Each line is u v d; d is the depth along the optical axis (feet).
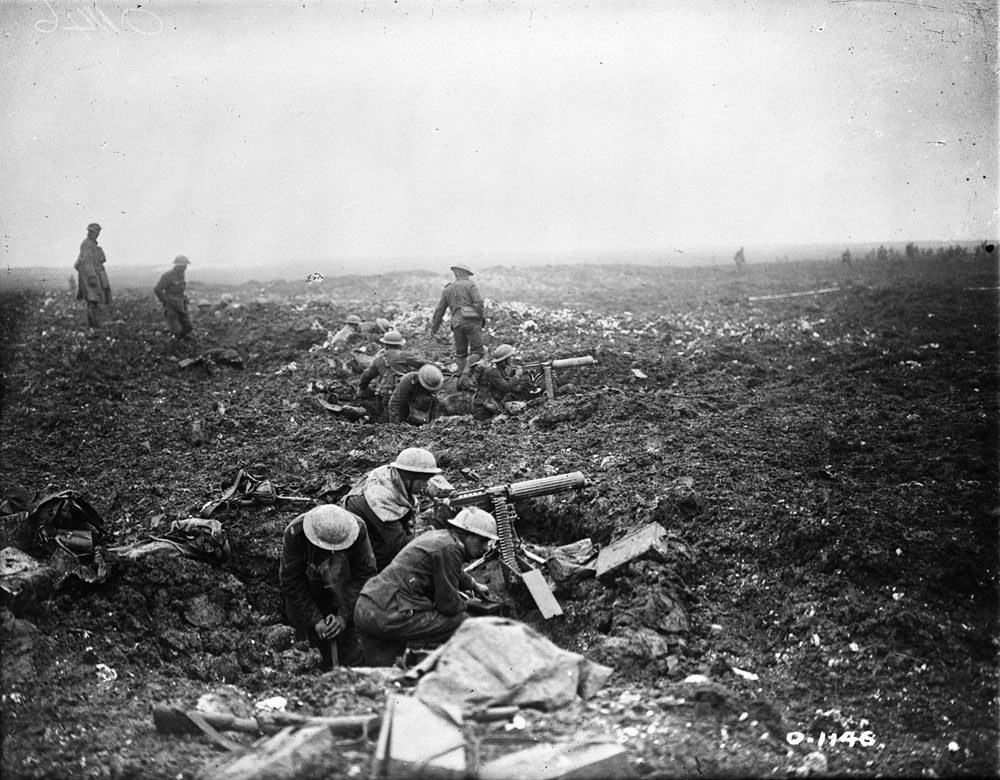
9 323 51.80
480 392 34.83
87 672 18.17
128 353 45.19
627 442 29.19
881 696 17.60
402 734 14.01
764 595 20.92
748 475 25.94
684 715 15.96
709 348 43.75
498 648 16.33
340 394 37.40
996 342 45.29
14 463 30.19
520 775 13.34
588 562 21.57
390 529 20.98
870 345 45.52
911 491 25.02
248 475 26.40
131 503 26.27
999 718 16.85
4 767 14.40
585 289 72.43
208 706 16.35
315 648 20.29
